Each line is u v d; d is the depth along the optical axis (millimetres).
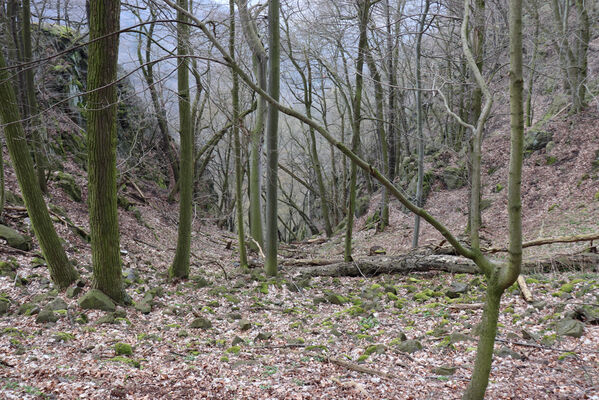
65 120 17859
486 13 12508
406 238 19328
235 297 10070
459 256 11578
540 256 10836
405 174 25531
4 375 5000
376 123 22594
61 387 4758
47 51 18156
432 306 8750
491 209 18953
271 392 4953
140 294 9625
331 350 6691
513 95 3020
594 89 20469
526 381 5000
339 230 25703
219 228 26219
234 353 6527
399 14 13383
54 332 6875
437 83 13117
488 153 22328
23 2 12320
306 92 23500
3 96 7980
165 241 17828
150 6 8492
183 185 11133
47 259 8828
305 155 30500
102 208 8188
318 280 12383
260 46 15781
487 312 3504
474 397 3547
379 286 10961
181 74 10406
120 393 4766
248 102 21062
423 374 5543
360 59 11938
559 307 7359
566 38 18516
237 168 12289
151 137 23875
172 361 6059
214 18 11344
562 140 19422
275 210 12531
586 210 15195
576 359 5473
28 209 8602
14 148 8234
